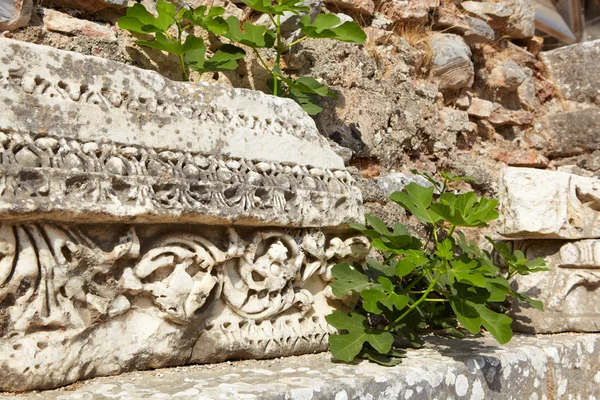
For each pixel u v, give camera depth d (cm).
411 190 260
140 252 206
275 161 242
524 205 317
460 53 405
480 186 409
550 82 497
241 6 321
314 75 331
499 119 450
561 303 325
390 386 218
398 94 374
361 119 343
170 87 223
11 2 233
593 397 315
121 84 208
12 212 171
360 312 280
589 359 313
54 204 177
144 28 247
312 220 244
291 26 318
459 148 423
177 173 207
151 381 195
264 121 247
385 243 244
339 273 251
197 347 218
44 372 179
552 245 336
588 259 321
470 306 240
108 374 197
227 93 239
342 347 233
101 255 195
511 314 329
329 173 262
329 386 202
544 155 482
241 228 230
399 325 259
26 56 189
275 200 233
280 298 239
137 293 204
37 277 182
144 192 196
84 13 257
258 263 234
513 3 466
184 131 216
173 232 213
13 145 177
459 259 247
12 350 175
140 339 204
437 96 405
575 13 620
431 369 235
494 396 256
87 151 192
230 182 221
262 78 309
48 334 183
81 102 195
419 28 406
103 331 197
